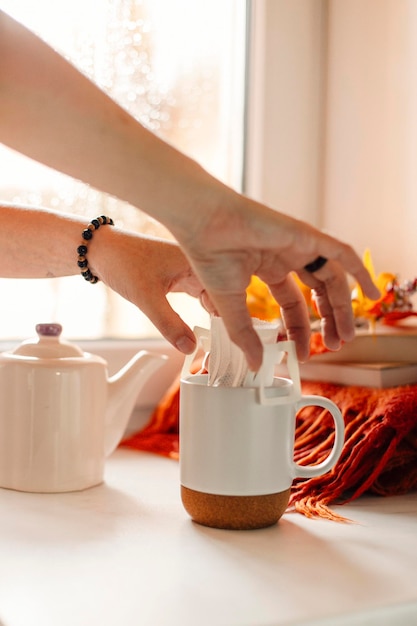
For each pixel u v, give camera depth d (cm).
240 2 129
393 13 119
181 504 89
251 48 128
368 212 124
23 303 120
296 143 130
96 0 121
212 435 81
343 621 64
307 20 129
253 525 81
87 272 92
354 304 106
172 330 85
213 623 62
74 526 82
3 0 116
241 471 80
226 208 68
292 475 84
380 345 104
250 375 81
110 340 123
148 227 124
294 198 131
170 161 67
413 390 95
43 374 92
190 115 128
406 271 117
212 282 70
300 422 102
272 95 128
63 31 119
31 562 73
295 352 83
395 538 79
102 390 95
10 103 67
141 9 123
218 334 82
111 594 67
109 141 67
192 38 127
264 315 108
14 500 90
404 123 117
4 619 63
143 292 87
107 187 69
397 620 65
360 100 125
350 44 126
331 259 72
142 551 75
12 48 66
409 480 93
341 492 89
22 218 94
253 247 70
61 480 92
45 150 68
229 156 130
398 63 118
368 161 124
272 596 67
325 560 74
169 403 115
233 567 72
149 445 111
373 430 90
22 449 92
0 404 93
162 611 64
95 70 121
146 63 124
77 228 92
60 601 65
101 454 95
